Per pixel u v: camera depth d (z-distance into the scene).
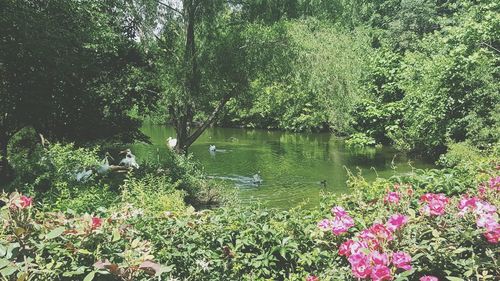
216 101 14.35
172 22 13.89
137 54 14.84
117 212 3.13
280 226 3.05
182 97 13.36
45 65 11.41
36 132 13.16
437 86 15.37
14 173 7.26
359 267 2.13
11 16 10.35
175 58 13.93
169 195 6.96
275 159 17.75
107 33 12.85
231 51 13.47
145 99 15.07
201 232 3.03
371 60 22.20
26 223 2.15
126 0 13.56
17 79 11.62
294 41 13.90
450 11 31.52
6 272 1.87
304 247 2.94
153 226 2.99
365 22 31.92
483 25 15.11
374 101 21.92
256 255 2.96
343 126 21.36
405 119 18.17
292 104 22.94
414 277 2.42
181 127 14.78
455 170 4.43
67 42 11.49
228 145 22.19
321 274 2.62
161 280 2.58
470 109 14.76
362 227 2.87
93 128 13.74
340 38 15.50
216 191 10.90
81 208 4.74
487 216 2.46
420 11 30.00
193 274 2.79
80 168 6.85
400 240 2.41
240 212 3.36
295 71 13.88
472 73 14.68
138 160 17.03
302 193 11.87
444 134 15.18
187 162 11.80
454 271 2.40
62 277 2.11
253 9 14.33
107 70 14.30
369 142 20.83
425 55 19.81
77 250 2.12
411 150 18.02
